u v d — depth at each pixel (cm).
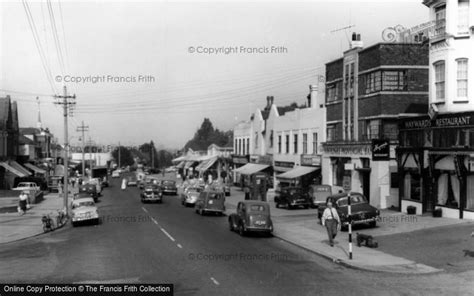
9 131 6556
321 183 4553
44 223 3039
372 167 3600
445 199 2856
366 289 1451
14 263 1956
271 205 4488
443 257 1881
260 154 6334
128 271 1723
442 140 2808
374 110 3738
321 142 4588
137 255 2061
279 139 5666
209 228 3036
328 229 2273
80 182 7081
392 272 1689
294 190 4156
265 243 2436
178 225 3186
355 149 3856
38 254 2183
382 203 3522
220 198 3841
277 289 1447
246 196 4850
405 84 3641
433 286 1484
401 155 3241
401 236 2381
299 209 4075
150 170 14712
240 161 7006
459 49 2778
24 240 2708
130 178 9062
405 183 3262
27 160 7669
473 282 1520
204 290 1434
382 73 3634
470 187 2641
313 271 1733
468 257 1845
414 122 3083
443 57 2844
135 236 2677
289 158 5316
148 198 5106
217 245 2353
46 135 10256
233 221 2886
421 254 1962
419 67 3647
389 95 3625
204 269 1755
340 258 1938
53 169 9775
